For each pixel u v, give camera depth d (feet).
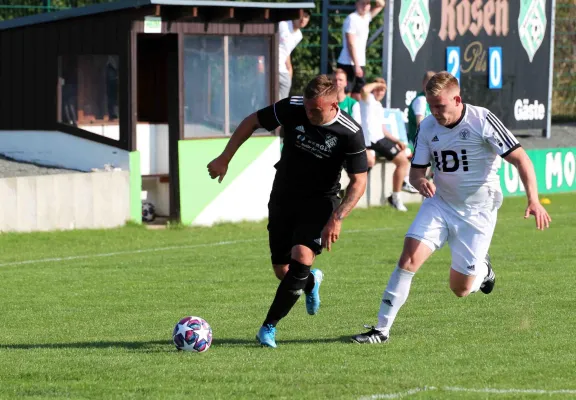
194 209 109.40
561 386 40.16
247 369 43.39
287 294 48.32
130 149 106.42
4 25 114.42
